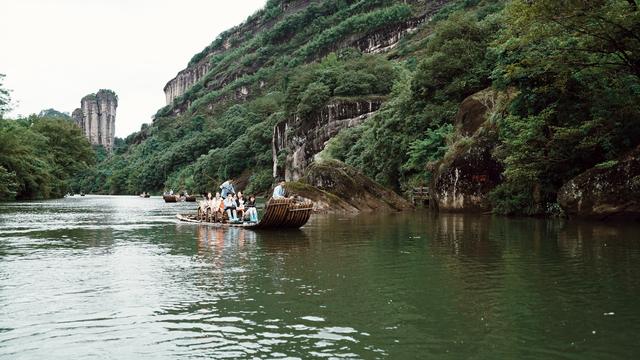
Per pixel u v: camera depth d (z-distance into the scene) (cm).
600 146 1736
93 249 1179
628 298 633
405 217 2175
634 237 1218
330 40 13212
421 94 3431
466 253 1027
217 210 1986
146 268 897
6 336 514
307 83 7075
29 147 5541
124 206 4262
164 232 1612
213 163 9744
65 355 460
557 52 1703
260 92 15250
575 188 1694
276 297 663
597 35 1546
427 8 11044
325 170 2838
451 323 543
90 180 14712
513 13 1638
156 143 15025
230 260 980
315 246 1184
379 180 3738
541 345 472
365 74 6272
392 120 3566
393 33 11088
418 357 445
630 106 1648
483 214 2200
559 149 1798
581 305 605
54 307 623
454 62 3231
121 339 502
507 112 2194
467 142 2430
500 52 1969
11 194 5172
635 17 1454
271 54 17325
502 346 471
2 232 1653
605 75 1752
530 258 941
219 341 493
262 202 5284
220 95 16588
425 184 3016
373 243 1226
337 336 504
